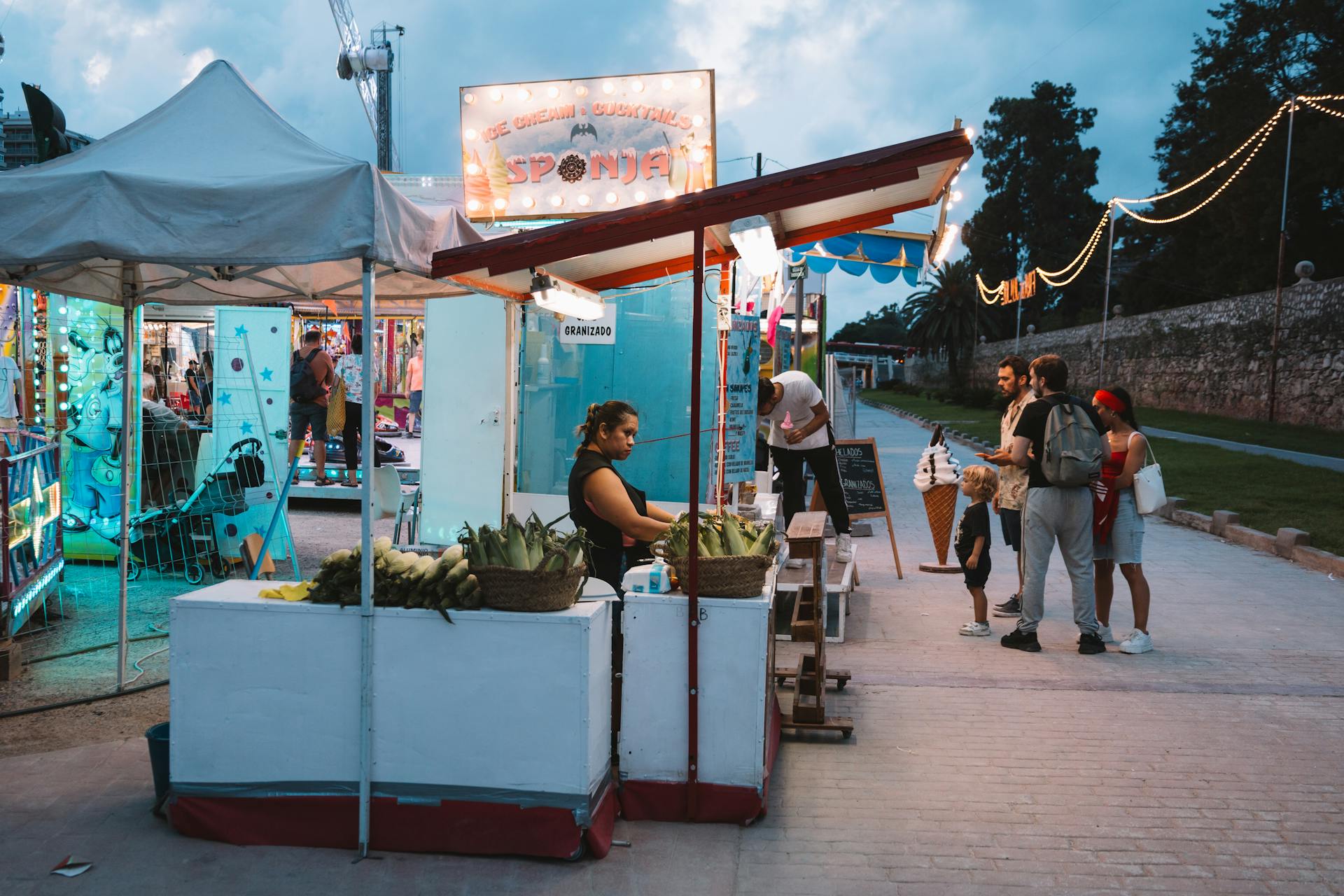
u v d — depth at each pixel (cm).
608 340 715
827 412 780
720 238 495
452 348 823
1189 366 3388
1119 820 392
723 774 381
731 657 377
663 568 398
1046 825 387
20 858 346
